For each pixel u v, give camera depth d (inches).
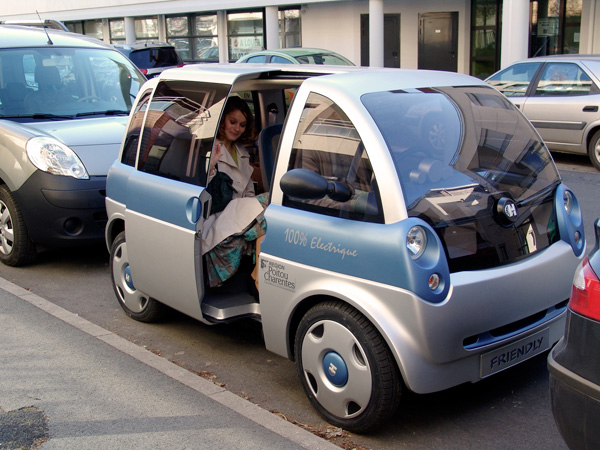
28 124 268.1
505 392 159.5
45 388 159.9
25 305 214.1
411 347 129.3
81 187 245.4
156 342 193.0
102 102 295.7
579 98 405.1
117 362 173.5
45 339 187.9
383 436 142.1
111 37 1093.1
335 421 143.5
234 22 927.0
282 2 767.1
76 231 250.4
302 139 149.9
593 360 106.7
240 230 172.2
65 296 231.3
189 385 160.7
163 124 186.2
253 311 172.6
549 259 147.3
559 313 152.1
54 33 319.6
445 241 134.3
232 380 170.1
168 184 176.1
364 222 135.6
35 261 269.4
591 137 404.8
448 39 762.8
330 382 142.9
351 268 135.6
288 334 151.8
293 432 139.1
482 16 733.3
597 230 114.7
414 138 142.9
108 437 138.6
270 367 177.2
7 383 162.7
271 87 199.2
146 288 189.6
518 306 140.6
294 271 145.8
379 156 136.1
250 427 141.4
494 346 138.3
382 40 687.7
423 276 127.9
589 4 640.4
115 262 209.0
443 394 159.8
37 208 246.7
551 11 674.2
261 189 197.8
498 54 727.7
